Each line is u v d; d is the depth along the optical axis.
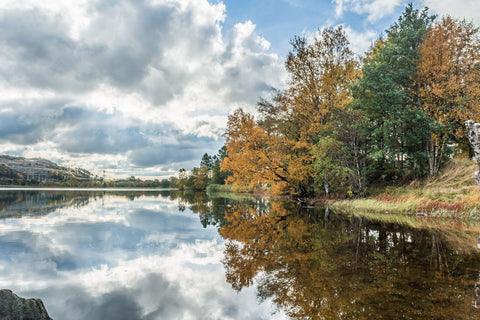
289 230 9.47
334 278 4.45
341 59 18.98
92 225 10.36
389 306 3.32
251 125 20.75
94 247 6.86
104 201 24.73
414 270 4.73
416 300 3.48
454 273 4.53
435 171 15.67
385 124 15.16
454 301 3.42
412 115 14.85
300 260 5.64
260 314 3.32
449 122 15.12
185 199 30.03
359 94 16.27
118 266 5.38
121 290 4.16
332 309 3.29
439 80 15.12
